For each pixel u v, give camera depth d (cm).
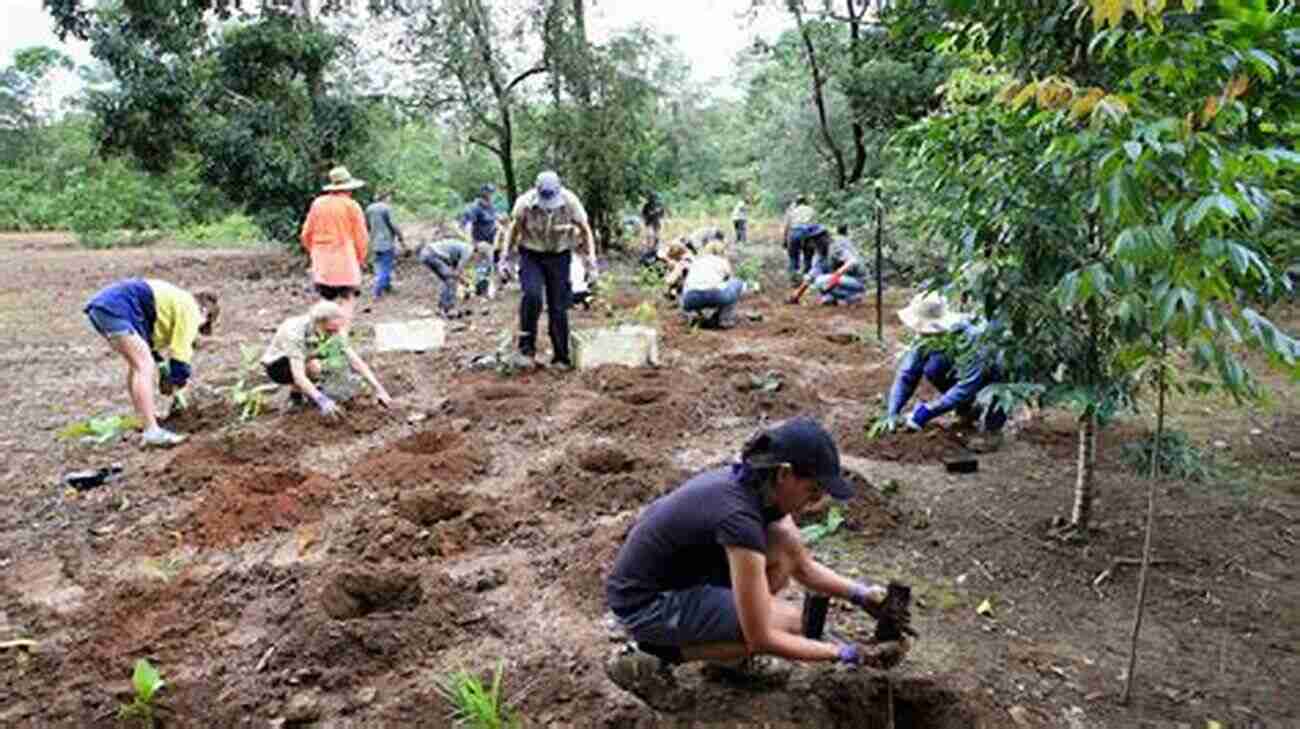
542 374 768
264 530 461
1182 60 288
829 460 277
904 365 586
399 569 411
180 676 337
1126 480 519
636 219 2033
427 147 2909
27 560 441
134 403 597
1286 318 802
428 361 821
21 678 339
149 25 1628
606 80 1717
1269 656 346
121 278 1612
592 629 363
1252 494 498
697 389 695
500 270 1270
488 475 542
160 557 439
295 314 1152
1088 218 384
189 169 2730
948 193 425
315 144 1691
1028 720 304
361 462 553
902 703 322
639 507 483
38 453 596
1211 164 265
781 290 1293
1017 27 387
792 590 395
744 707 311
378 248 1269
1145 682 328
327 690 327
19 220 3338
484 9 1714
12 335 1042
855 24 1499
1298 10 310
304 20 1728
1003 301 397
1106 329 388
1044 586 400
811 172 1894
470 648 352
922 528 457
